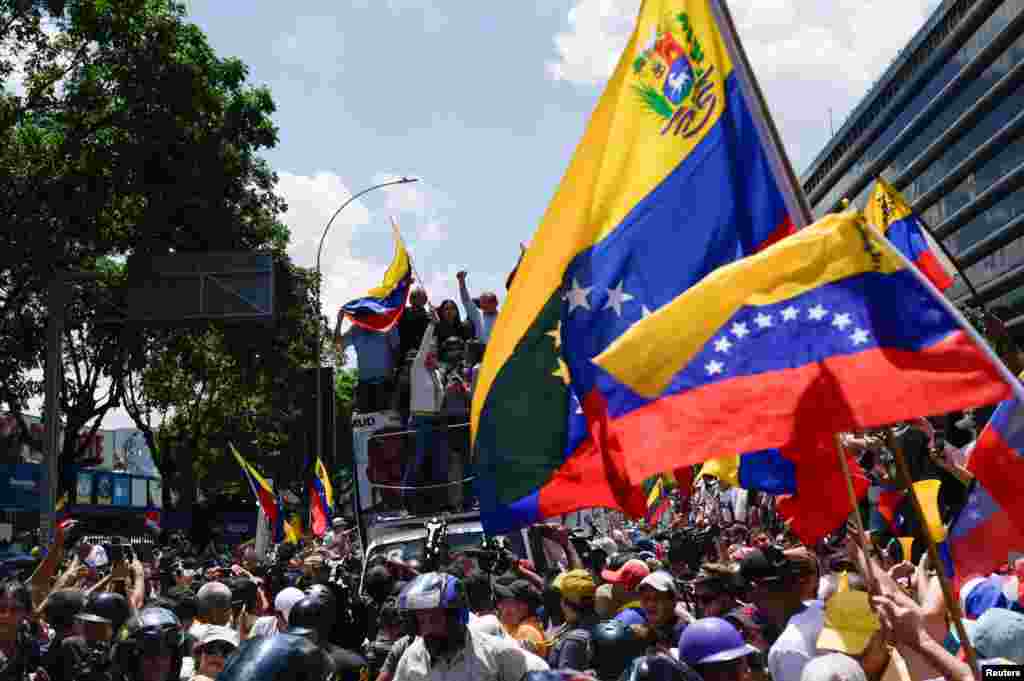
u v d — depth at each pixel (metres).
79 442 89.69
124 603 12.36
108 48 54.88
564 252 11.26
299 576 22.47
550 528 21.58
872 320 8.34
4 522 77.25
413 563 20.28
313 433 52.62
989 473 9.53
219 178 59.81
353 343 30.09
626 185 10.98
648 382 8.63
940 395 8.03
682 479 17.25
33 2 52.34
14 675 11.84
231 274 49.34
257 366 78.00
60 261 54.53
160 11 55.31
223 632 12.96
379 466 28.56
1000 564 10.46
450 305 29.34
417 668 11.26
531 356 11.73
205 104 57.38
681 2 10.91
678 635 13.91
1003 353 16.59
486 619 12.94
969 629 8.66
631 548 26.22
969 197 155.88
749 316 8.60
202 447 99.06
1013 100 140.75
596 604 15.49
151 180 58.44
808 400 8.29
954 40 154.38
